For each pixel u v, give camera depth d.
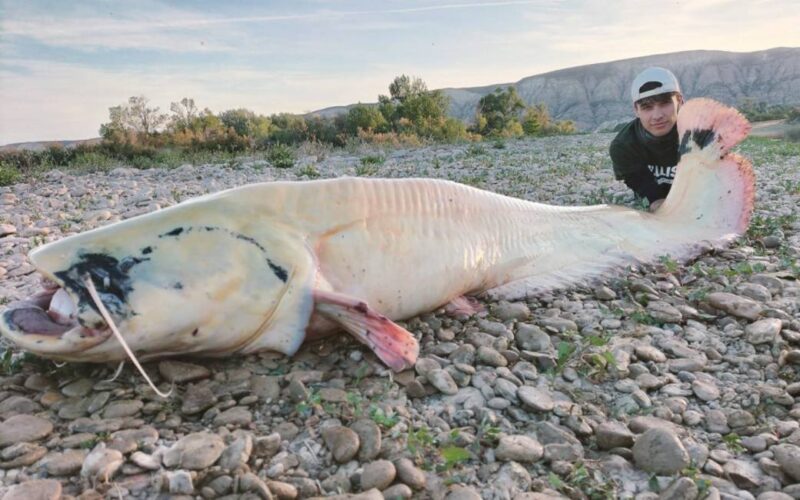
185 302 0.94
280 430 0.86
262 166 4.11
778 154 4.68
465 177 3.28
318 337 1.10
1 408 0.90
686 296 1.36
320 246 1.07
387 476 0.77
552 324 1.21
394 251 1.14
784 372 1.06
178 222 0.98
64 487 0.75
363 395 0.96
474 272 1.27
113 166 4.46
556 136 8.05
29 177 3.71
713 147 1.67
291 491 0.75
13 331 0.91
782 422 0.92
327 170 3.89
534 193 2.75
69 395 0.93
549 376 1.03
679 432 0.89
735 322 1.23
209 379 0.99
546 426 0.88
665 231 1.63
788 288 1.39
